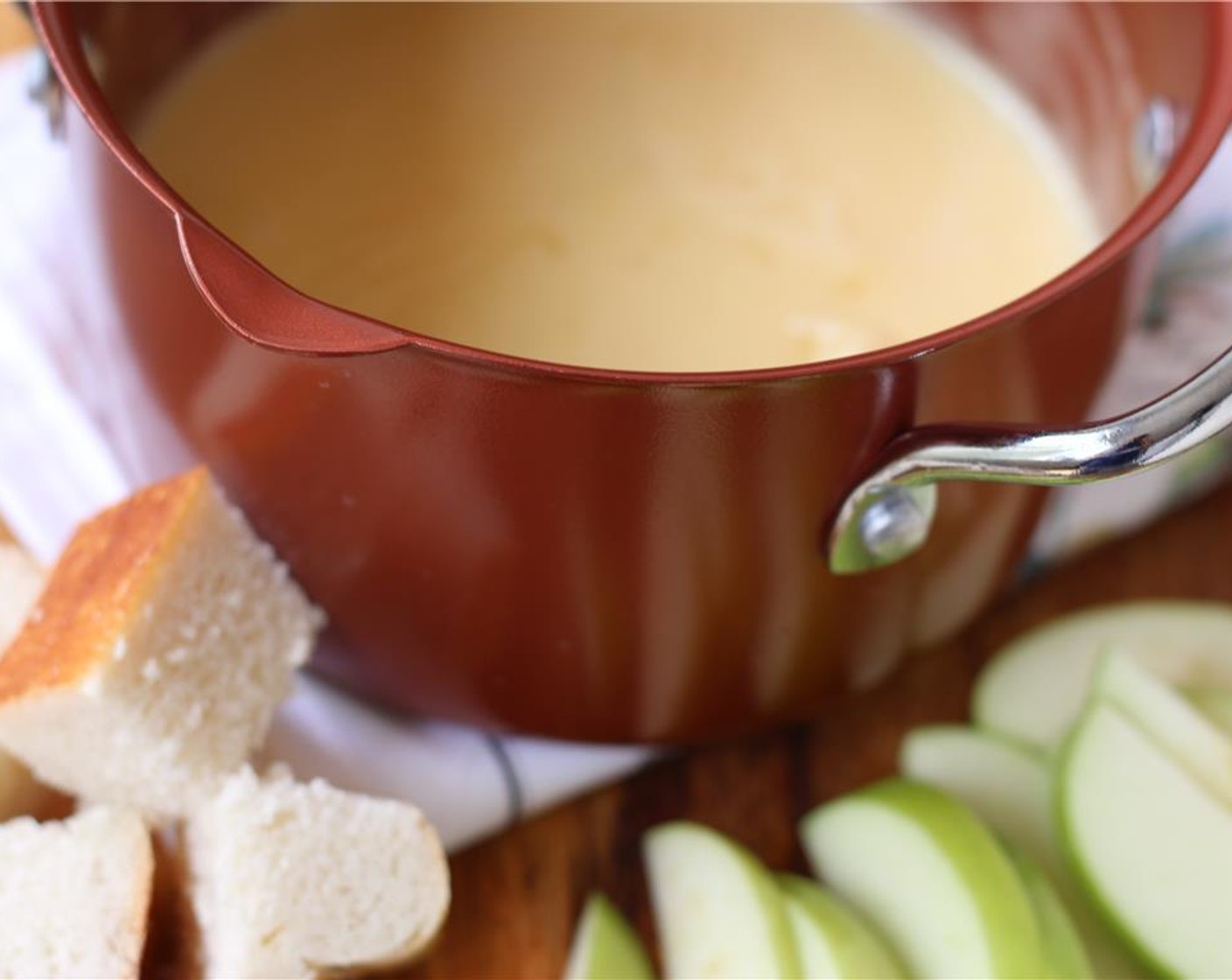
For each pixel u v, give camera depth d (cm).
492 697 51
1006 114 59
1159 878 51
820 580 48
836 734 55
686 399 44
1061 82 57
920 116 58
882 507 47
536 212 55
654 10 60
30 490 55
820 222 56
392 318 53
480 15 59
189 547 49
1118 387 56
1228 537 58
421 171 56
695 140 57
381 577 48
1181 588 57
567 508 46
